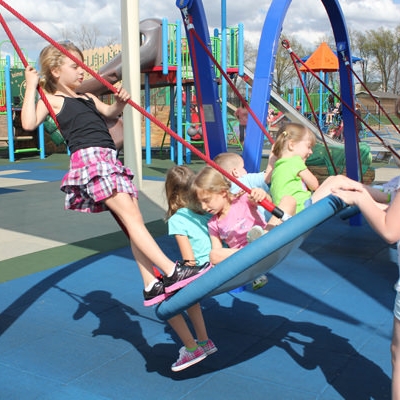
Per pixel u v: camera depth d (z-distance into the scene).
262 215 3.65
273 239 2.32
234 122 23.41
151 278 2.88
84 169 2.88
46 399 2.75
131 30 9.05
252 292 4.42
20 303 4.16
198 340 3.08
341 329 3.65
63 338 3.52
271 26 4.64
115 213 2.89
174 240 6.25
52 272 4.97
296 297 4.30
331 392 2.81
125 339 3.51
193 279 2.67
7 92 15.72
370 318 3.85
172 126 16.00
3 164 15.38
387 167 14.12
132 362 3.18
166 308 2.59
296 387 2.87
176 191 3.28
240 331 3.63
